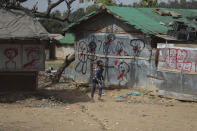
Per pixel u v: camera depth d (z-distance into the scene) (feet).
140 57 41.01
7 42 33.99
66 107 31.12
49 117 25.62
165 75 37.27
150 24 43.27
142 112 28.89
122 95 38.91
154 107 31.73
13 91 35.35
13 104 31.22
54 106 31.45
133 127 22.75
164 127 22.88
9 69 34.32
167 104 33.47
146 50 40.24
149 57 39.70
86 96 39.81
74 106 31.99
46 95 37.55
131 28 41.96
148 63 39.93
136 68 41.68
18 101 32.45
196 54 34.37
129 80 42.68
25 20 36.29
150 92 39.42
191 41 39.83
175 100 36.06
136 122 24.50
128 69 42.70
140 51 41.06
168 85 36.96
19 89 35.63
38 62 35.22
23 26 35.06
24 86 35.83
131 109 30.42
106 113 28.30
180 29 40.50
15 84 35.40
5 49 34.04
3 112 27.09
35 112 27.63
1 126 21.57
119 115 27.40
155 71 38.91
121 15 42.34
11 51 34.24
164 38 37.42
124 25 42.83
